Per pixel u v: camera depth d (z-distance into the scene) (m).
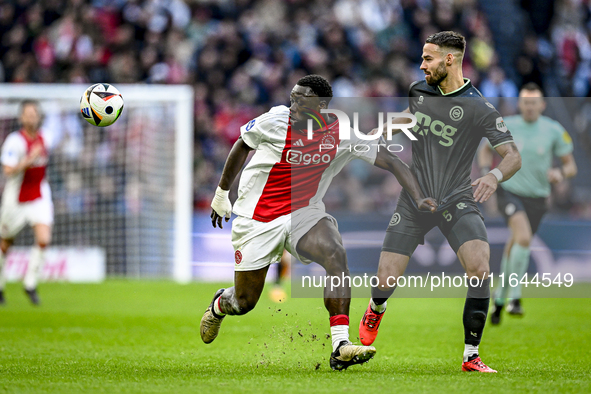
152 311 30.22
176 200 45.03
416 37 66.44
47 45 60.06
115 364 16.67
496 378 14.43
